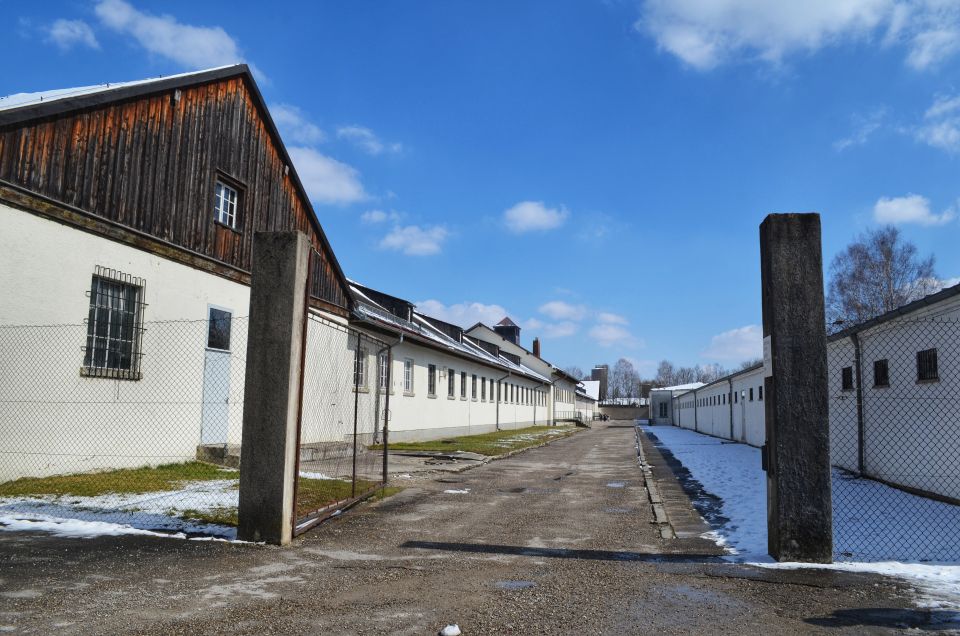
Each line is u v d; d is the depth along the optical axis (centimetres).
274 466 648
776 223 613
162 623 399
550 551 644
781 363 602
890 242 3406
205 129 1297
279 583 500
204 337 1273
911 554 634
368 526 760
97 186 1031
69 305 975
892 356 1166
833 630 407
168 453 1164
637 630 402
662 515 874
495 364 3497
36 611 415
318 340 1664
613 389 13612
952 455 956
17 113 890
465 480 1277
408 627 401
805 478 593
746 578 533
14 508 759
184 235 1227
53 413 946
